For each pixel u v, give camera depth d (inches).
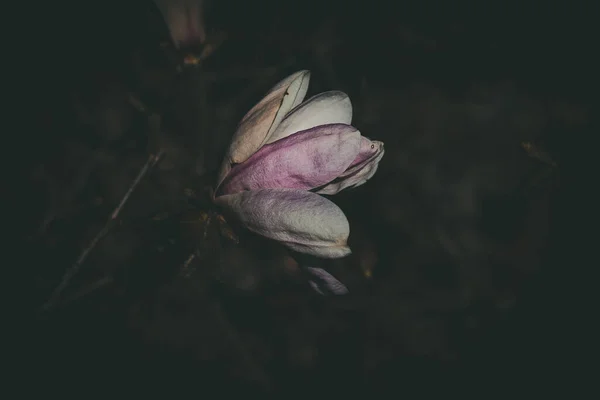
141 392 17.4
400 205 19.3
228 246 16.9
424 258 19.0
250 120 13.9
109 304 17.3
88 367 17.3
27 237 17.6
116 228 16.8
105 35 19.3
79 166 18.3
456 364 18.6
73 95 18.9
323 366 18.1
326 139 13.1
